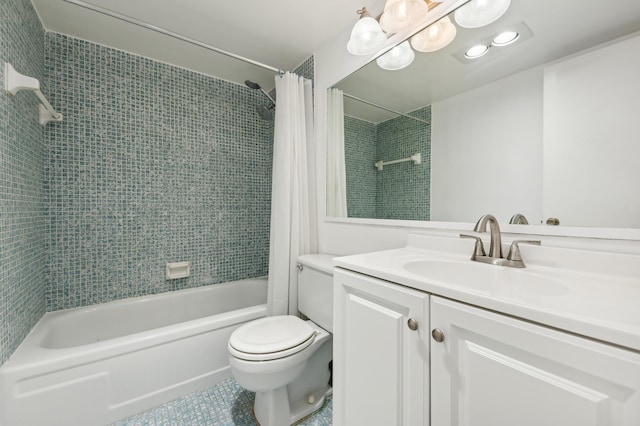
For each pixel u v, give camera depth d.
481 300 0.53
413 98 1.24
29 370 1.01
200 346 1.42
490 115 0.98
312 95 1.80
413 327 0.64
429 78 1.17
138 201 1.79
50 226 1.52
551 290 0.68
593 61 0.75
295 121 1.69
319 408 1.29
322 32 1.61
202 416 1.24
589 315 0.43
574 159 0.78
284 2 1.37
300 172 1.71
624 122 0.70
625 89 0.70
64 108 1.55
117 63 1.71
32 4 1.32
